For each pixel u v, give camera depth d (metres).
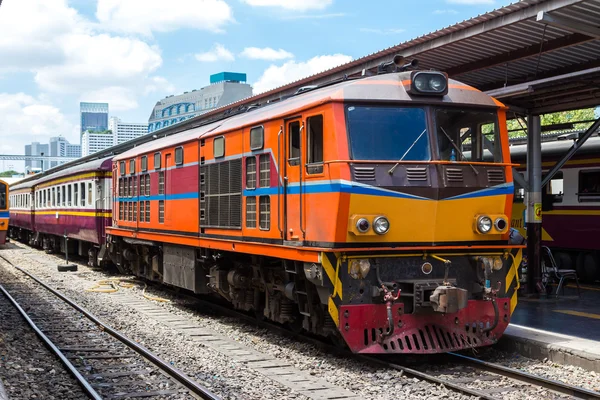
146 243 15.09
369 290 8.16
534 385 7.33
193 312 12.98
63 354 9.05
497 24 9.11
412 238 8.24
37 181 29.89
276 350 9.35
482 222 8.49
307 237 8.48
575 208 16.30
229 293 11.52
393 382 7.52
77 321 11.87
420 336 8.21
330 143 8.05
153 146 14.57
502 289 8.83
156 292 15.97
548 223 17.11
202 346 9.66
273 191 9.34
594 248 15.84
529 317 10.63
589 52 10.73
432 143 8.34
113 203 17.67
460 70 11.90
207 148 11.63
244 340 10.16
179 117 106.81
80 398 7.04
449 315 8.45
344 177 7.87
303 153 8.55
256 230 9.84
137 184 15.55
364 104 8.20
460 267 8.62
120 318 12.20
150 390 7.32
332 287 7.98
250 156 10.02
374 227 7.96
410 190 8.12
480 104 8.66
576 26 8.62
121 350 9.42
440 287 7.91
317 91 9.11
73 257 26.48
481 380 7.61
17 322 11.76
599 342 8.55
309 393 7.06
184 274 12.94
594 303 12.23
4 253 28.97
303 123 8.58
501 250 8.81
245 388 7.30
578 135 16.27
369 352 7.99
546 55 10.88
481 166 8.53
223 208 10.98
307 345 9.54
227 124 11.14
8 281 18.20
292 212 8.87
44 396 7.08
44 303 14.12
